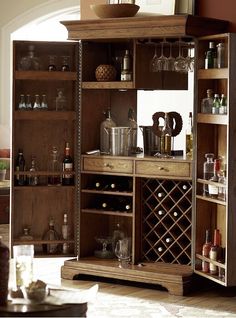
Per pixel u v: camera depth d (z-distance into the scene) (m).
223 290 6.11
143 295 5.93
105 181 6.60
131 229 6.59
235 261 5.70
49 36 10.56
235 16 6.05
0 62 10.16
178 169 6.05
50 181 6.66
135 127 6.54
